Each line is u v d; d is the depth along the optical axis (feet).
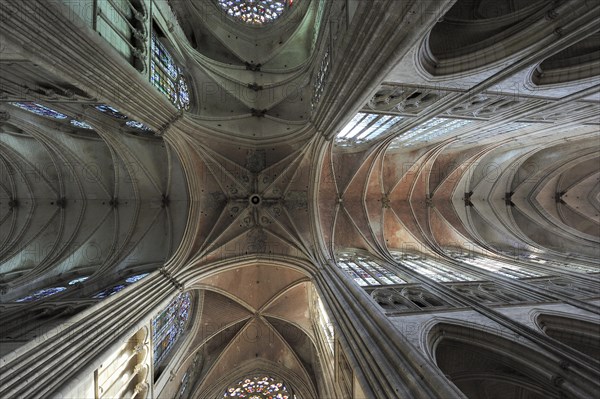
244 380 55.06
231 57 60.23
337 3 34.65
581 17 19.52
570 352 22.82
